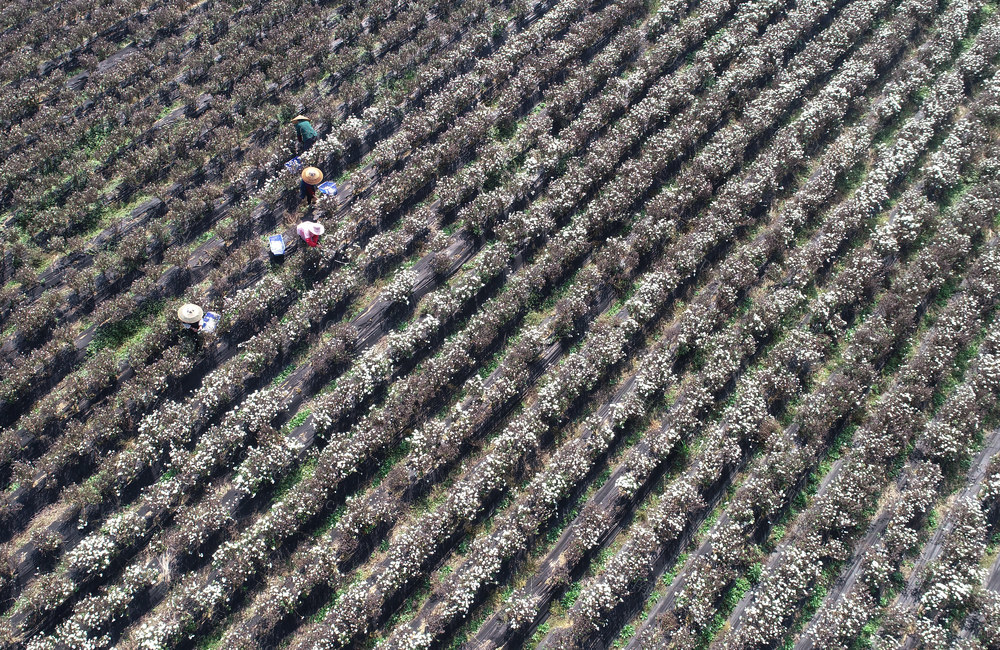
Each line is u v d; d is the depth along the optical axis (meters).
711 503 22.75
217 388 23.61
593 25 33.38
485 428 23.89
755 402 23.77
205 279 26.62
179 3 34.12
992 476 22.78
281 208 28.11
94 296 26.00
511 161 29.62
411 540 21.47
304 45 32.50
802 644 20.77
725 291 25.78
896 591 21.47
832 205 28.59
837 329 25.50
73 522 21.97
